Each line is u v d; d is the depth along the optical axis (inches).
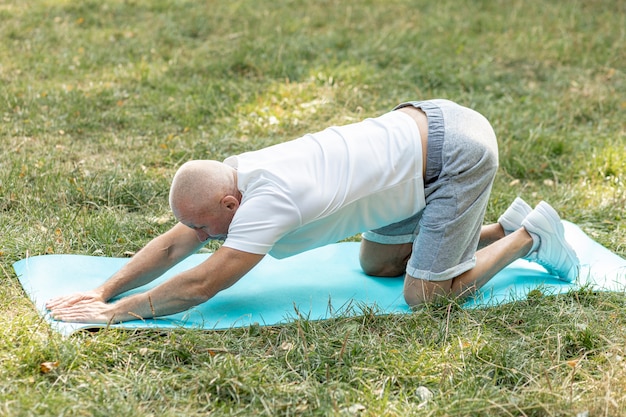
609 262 170.6
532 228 157.0
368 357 129.7
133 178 200.8
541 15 374.9
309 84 281.3
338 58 313.0
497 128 247.6
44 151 219.1
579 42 335.9
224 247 134.5
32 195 188.5
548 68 313.1
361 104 270.7
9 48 310.7
